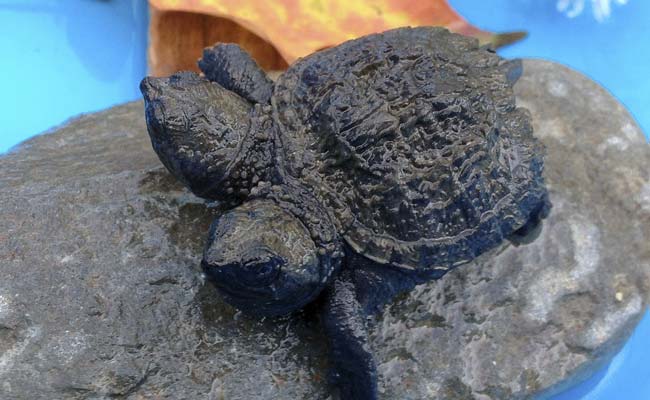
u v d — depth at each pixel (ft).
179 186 0.38
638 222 0.43
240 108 0.37
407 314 0.39
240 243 0.33
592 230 0.42
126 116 0.45
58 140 0.43
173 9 0.46
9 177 0.39
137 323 0.36
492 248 0.38
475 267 0.40
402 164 0.35
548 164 0.43
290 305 0.36
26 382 0.35
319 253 0.35
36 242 0.37
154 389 0.36
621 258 0.41
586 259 0.41
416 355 0.38
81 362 0.35
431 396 0.38
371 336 0.38
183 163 0.35
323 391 0.37
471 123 0.36
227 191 0.36
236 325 0.37
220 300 0.37
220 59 0.39
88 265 0.37
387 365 0.38
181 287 0.37
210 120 0.35
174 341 0.36
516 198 0.37
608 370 0.43
